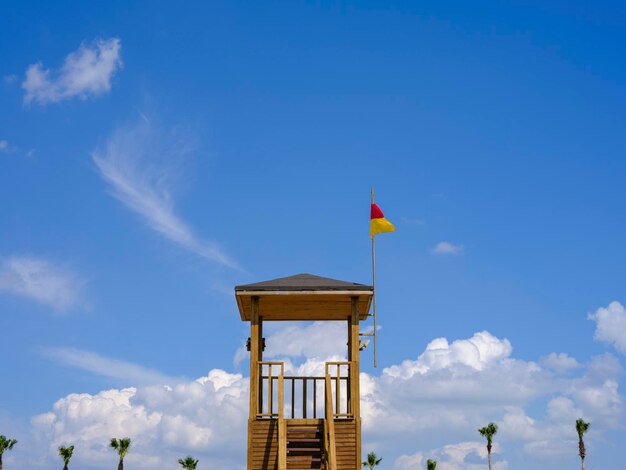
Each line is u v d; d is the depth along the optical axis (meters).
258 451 20.11
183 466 83.19
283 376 20.38
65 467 75.00
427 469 84.12
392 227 24.50
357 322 21.41
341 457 20.16
